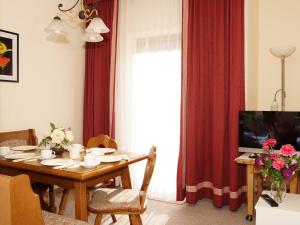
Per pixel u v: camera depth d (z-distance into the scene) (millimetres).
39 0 3418
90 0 3750
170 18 3523
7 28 3062
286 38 3295
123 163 2184
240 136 3020
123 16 3797
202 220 2881
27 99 3311
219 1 3172
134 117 3750
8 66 3072
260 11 3426
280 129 2842
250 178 2797
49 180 2199
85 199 2037
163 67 3561
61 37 3732
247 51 3199
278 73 3338
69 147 2514
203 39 3279
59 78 3730
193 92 3252
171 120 3523
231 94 3119
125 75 3807
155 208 3221
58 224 1806
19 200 1480
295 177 2580
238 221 2850
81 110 4113
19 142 3031
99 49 3908
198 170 3361
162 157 3553
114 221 2818
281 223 1959
